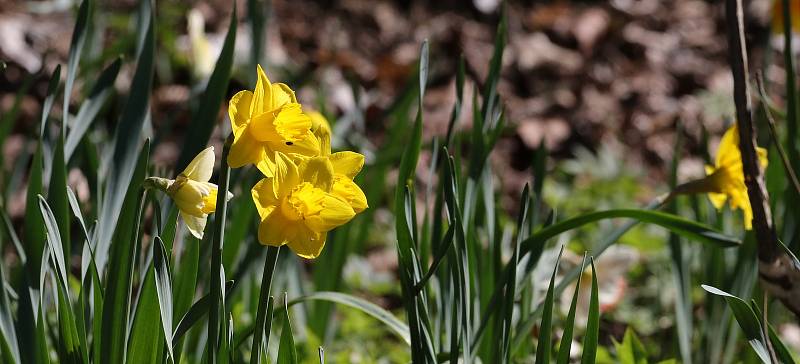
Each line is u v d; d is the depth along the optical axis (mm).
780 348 2285
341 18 7207
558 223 2365
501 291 2357
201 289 2598
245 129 2127
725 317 2605
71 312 2223
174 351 2258
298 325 2789
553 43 7254
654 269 3500
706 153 2658
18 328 2258
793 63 2477
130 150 2408
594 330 2234
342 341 2828
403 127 3170
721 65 7273
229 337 2230
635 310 3182
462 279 2314
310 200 2111
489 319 2451
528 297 2551
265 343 2225
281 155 2111
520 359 2584
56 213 2314
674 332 2711
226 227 2705
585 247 3701
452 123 2412
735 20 2273
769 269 2260
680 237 2596
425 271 2455
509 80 6699
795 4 2801
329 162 2119
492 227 2475
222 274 2195
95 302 2248
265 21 2963
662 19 7707
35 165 2311
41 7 4469
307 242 2115
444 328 2516
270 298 2219
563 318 2711
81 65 3037
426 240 2459
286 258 2736
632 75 6941
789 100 2479
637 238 3430
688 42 7473
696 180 2385
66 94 2359
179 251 2551
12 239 2373
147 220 3170
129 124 2412
